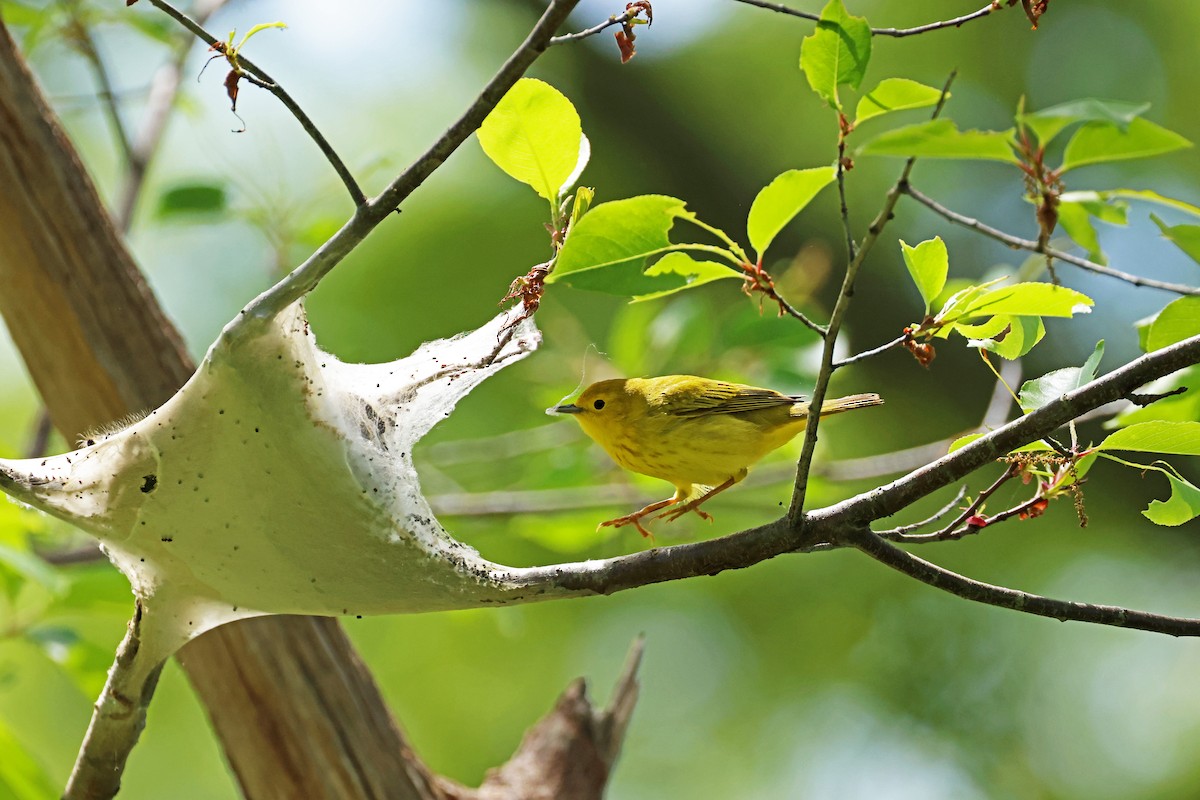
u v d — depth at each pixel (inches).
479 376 257.9
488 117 187.8
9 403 660.7
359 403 240.1
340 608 227.0
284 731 311.7
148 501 211.6
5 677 388.8
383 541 216.7
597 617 648.4
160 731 595.8
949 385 625.0
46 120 307.4
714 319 475.2
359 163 448.1
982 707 610.9
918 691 615.8
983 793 599.5
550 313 565.9
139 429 210.4
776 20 671.1
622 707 379.6
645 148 674.2
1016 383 327.0
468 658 633.0
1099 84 617.6
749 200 668.1
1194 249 196.7
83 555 397.4
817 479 435.5
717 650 644.1
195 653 312.0
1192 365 210.5
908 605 626.2
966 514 209.9
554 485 453.4
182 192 405.1
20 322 308.5
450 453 482.6
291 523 215.0
